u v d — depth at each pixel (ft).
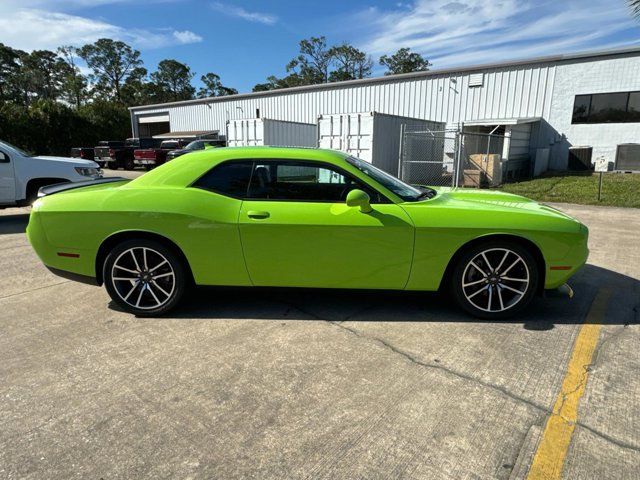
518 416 7.87
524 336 11.08
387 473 6.55
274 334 11.30
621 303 13.34
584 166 57.21
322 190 11.93
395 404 8.27
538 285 12.01
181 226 11.74
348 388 8.82
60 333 11.47
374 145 46.16
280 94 85.92
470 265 11.85
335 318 12.27
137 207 11.85
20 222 28.68
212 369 9.61
